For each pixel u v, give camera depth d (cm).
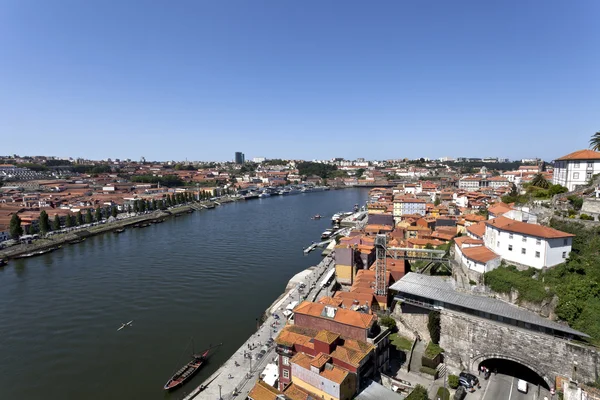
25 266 14200
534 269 7419
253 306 10544
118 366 7638
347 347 6066
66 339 8662
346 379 5481
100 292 11475
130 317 9788
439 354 6944
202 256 15575
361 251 12425
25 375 7325
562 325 6019
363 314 6612
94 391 6862
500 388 6181
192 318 9762
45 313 10000
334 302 7581
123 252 16262
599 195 9381
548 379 5909
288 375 6325
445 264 10206
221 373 7006
